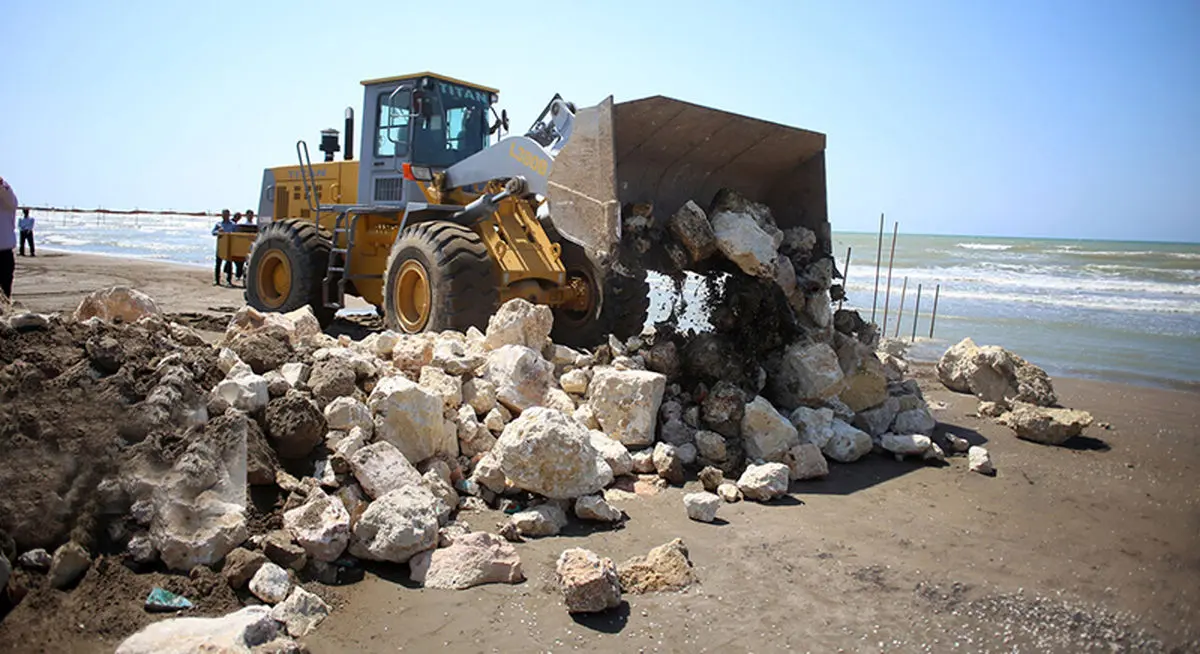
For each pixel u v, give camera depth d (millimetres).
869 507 4883
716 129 6254
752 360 6293
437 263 7055
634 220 6113
